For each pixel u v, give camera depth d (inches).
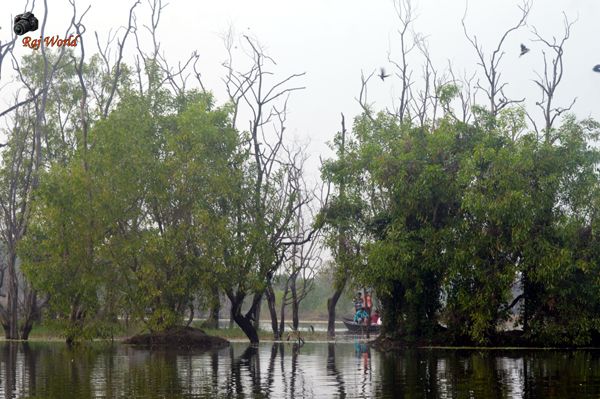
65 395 738.8
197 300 1631.4
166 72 1834.4
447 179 1400.1
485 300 1364.4
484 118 1473.9
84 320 1528.1
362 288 1530.5
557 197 1406.3
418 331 1472.7
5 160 1937.7
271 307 1879.9
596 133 1412.4
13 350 1409.9
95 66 2043.6
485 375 895.1
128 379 879.1
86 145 1552.7
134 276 1560.0
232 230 1553.9
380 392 748.0
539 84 1747.0
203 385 816.9
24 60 2012.8
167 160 1541.6
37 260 1561.3
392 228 1433.3
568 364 1039.6
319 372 951.0
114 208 1483.8
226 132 1588.3
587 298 1365.7
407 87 1887.3
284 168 1754.4
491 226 1375.5
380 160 1440.7
